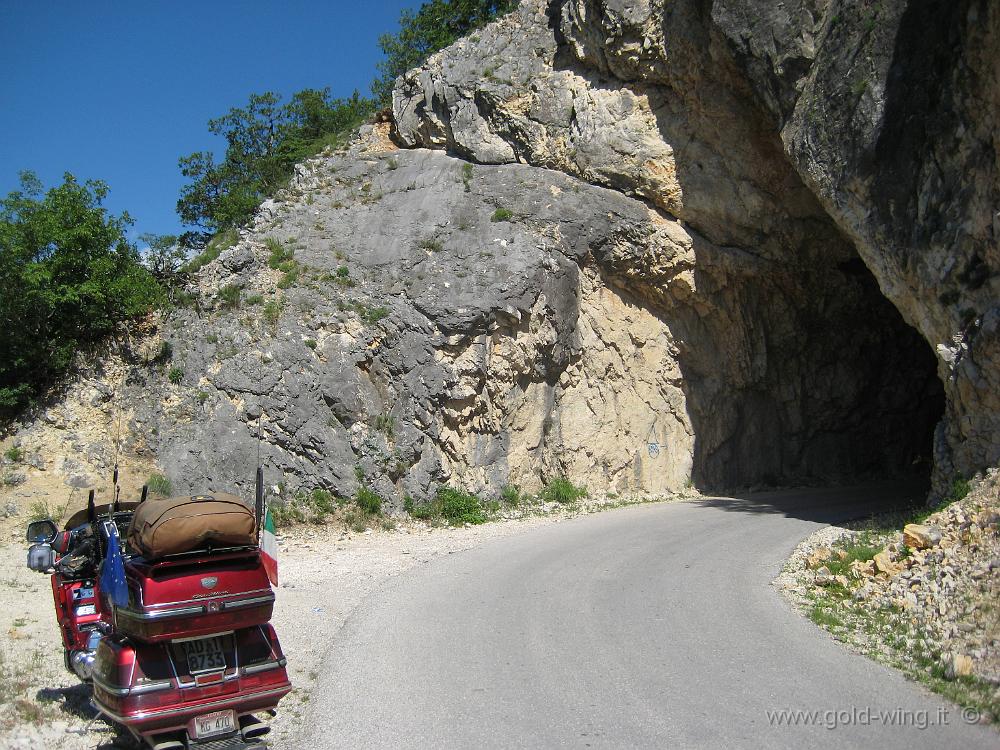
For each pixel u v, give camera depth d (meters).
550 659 7.18
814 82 15.20
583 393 19.39
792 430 23.47
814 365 23.84
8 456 15.28
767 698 6.10
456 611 9.02
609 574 10.82
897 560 9.88
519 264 18.30
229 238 20.50
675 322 20.84
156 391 16.64
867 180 13.75
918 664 6.96
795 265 21.31
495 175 21.03
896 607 8.60
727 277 20.53
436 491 16.53
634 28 19.14
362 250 19.11
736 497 19.88
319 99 33.62
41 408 16.05
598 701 6.10
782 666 6.89
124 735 5.73
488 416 17.70
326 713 6.03
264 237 19.72
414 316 17.42
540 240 19.06
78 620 6.69
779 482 22.88
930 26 12.62
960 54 11.98
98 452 15.72
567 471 18.77
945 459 12.78
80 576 6.93
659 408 20.47
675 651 7.35
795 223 20.23
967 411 12.16
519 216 19.59
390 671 6.97
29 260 16.42
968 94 11.88
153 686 5.06
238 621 5.38
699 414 21.06
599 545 13.06
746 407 22.27
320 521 15.27
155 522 5.33
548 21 21.84
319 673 7.00
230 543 5.53
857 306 23.34
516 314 17.77
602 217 19.58
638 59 19.45
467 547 13.41
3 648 7.97
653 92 19.86
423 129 22.98
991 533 9.14
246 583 5.46
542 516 16.92
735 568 11.12
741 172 19.39
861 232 14.08
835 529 14.02
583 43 20.66
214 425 16.02
